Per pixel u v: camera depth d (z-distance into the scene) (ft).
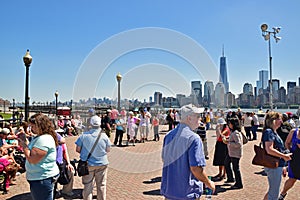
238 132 20.47
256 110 78.48
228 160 21.62
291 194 18.80
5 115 90.74
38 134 11.50
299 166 15.42
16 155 26.14
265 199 14.58
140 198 18.28
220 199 17.99
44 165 11.13
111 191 19.72
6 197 18.71
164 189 9.37
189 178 9.04
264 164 13.97
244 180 22.77
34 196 11.21
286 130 21.98
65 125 53.78
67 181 17.47
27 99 35.94
